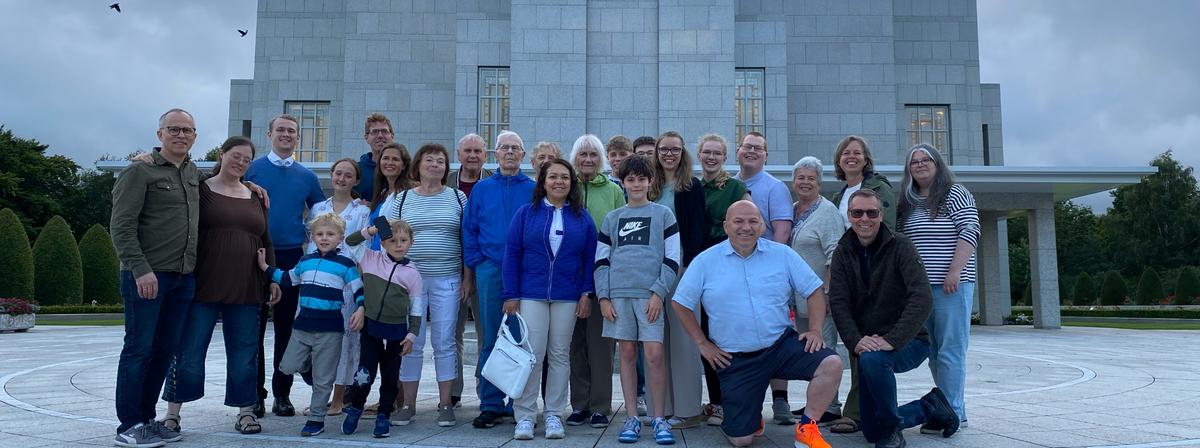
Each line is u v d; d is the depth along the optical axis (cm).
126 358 461
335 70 2625
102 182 5222
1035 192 2031
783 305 476
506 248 521
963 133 2609
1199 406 632
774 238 575
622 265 501
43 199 4512
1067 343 1470
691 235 542
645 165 511
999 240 2684
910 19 2662
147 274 452
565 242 514
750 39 2400
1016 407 625
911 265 463
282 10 2645
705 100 2292
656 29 2330
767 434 514
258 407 581
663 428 480
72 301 2714
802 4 2555
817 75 2530
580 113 2280
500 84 2380
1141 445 467
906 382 817
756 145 596
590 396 555
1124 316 3106
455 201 583
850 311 481
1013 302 5169
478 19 2389
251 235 514
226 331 512
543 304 513
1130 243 5534
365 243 534
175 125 470
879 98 2514
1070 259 5944
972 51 2652
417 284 523
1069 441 480
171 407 496
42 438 482
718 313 477
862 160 570
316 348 509
